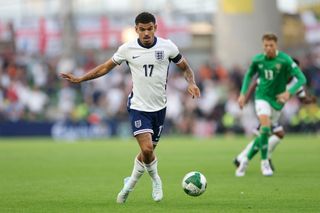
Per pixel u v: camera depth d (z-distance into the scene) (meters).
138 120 35.53
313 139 99.81
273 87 50.16
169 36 128.62
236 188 42.84
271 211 33.81
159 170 56.09
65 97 117.00
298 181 46.44
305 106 113.94
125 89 116.75
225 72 117.56
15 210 34.94
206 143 93.94
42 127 117.19
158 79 35.69
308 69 118.12
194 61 149.38
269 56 49.50
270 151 52.06
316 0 143.75
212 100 114.69
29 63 125.25
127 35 131.88
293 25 141.12
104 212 33.94
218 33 134.25
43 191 42.72
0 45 130.75
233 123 113.50
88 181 48.47
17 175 53.12
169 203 36.72
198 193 36.25
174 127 115.69
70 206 36.12
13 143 99.81
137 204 36.47
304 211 33.72
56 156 73.31
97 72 36.16
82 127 115.56
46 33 130.50
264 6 132.50
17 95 118.19
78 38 132.00
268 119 49.66
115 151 80.50
